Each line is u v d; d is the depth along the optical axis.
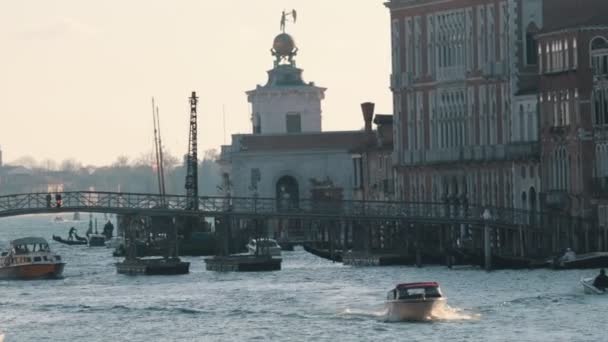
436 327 177.88
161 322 189.25
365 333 175.62
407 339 171.00
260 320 187.50
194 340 175.75
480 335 172.12
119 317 194.75
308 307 197.00
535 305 190.88
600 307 188.25
